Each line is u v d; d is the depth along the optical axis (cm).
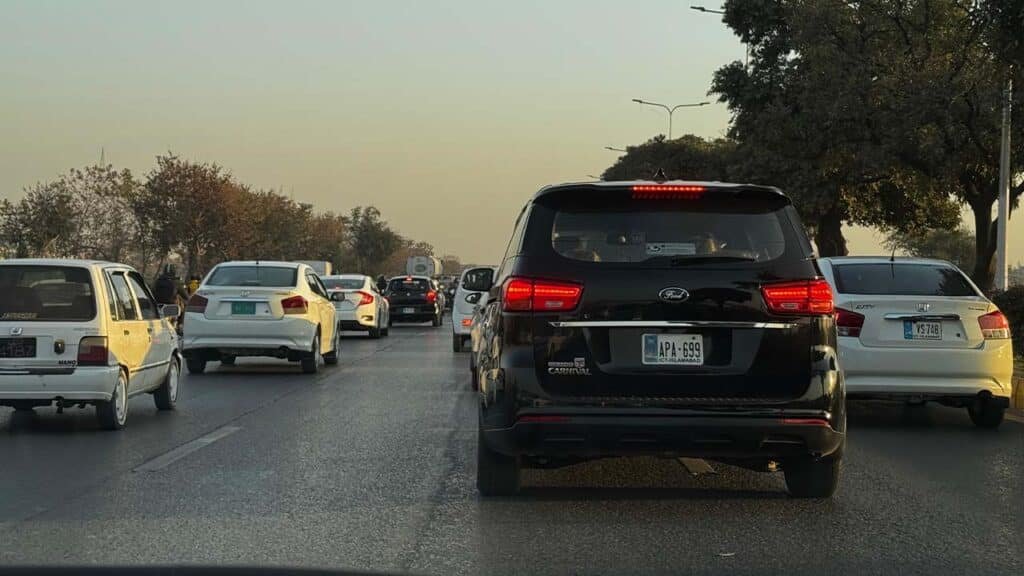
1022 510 748
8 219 4306
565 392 677
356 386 1617
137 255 5388
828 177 3475
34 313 1096
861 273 1205
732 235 694
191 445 1029
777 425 674
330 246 9238
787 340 682
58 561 604
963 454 1000
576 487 823
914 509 749
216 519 712
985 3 1748
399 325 4112
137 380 1189
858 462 952
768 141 3422
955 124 2509
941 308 1132
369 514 728
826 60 2766
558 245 689
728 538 663
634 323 675
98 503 761
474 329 1611
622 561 609
